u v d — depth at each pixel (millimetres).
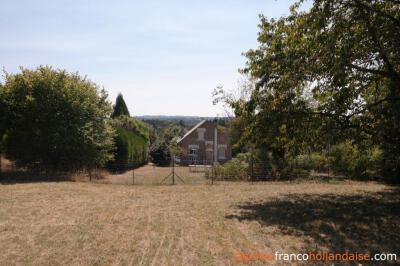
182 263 7730
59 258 8023
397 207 14531
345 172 26641
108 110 26438
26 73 24312
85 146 24516
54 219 11938
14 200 15523
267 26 15391
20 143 24109
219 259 7996
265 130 16172
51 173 24281
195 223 11539
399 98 12789
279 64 14398
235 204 15281
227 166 25859
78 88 24984
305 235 10148
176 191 19375
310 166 29000
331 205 15078
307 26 13258
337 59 12273
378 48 12719
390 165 22719
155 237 9766
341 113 14836
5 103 23750
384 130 13648
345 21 12344
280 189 20438
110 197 16891
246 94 32438
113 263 7730
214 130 54906
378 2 12797
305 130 15742
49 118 24141
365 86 14422
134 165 39031
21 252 8445
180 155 52781
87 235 9930
